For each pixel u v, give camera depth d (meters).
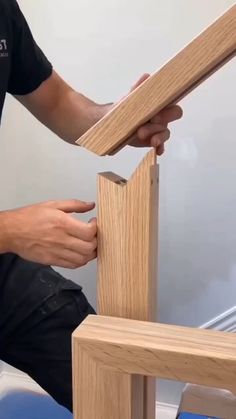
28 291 1.01
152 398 0.57
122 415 0.48
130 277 0.51
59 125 1.06
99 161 1.36
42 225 0.58
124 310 0.52
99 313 0.53
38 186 1.44
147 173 0.48
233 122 1.23
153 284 0.53
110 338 0.46
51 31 1.31
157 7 1.22
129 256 0.51
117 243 0.51
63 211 0.59
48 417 1.46
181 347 0.44
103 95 1.32
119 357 0.46
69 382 0.99
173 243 1.35
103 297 0.53
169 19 1.22
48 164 1.41
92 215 1.34
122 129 0.48
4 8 0.95
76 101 1.05
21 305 1.00
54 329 1.00
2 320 1.01
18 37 0.99
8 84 1.04
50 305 1.00
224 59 0.47
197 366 0.43
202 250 1.33
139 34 1.25
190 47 0.44
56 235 0.57
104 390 0.47
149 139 0.67
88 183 1.39
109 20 1.26
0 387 1.58
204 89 1.23
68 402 1.00
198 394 0.87
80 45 1.30
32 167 1.42
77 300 1.03
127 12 1.25
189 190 1.30
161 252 1.36
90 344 0.46
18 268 1.04
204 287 1.35
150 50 1.25
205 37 0.43
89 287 1.45
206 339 0.45
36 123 1.38
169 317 1.40
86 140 0.49
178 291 1.37
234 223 1.29
